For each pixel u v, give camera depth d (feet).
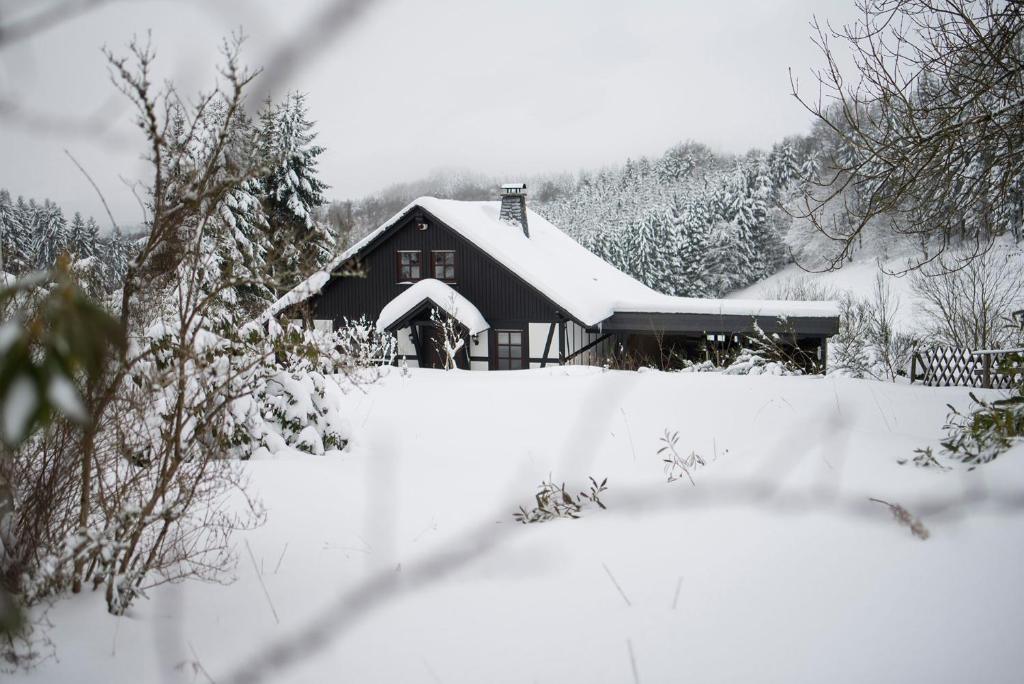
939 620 8.00
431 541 14.62
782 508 12.19
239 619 10.91
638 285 101.09
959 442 13.89
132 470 12.11
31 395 2.29
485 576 11.93
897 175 22.43
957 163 22.12
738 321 65.31
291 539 14.85
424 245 73.67
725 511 12.71
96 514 12.60
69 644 9.75
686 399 30.63
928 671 7.20
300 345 15.62
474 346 72.69
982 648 7.32
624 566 11.35
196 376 11.89
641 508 14.35
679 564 10.96
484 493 19.25
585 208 315.37
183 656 9.64
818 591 9.23
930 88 22.85
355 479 20.12
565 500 15.90
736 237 202.08
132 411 12.39
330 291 76.18
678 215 213.87
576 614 9.98
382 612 10.82
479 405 32.24
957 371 52.49
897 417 25.90
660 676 8.07
